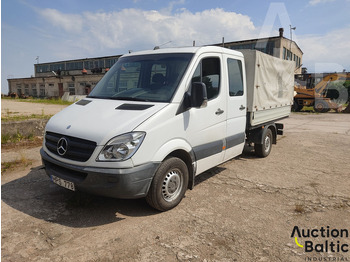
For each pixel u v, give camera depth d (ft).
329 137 34.01
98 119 11.95
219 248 10.18
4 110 47.91
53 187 15.51
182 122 12.93
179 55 14.43
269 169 20.24
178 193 13.29
